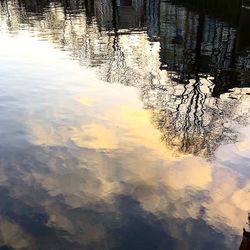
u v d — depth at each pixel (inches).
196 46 1744.6
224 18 2201.0
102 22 2422.5
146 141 742.5
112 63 1408.7
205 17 2251.5
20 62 1358.3
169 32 2016.5
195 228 488.7
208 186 585.9
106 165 643.5
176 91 1104.8
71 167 633.6
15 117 839.7
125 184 587.5
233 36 1820.9
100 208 524.4
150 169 635.5
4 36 1904.5
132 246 455.2
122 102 972.6
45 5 3284.9
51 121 824.9
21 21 2423.7
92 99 984.9
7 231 474.3
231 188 581.3
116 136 759.1
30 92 1019.9
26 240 459.8
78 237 466.6
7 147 696.4
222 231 483.8
